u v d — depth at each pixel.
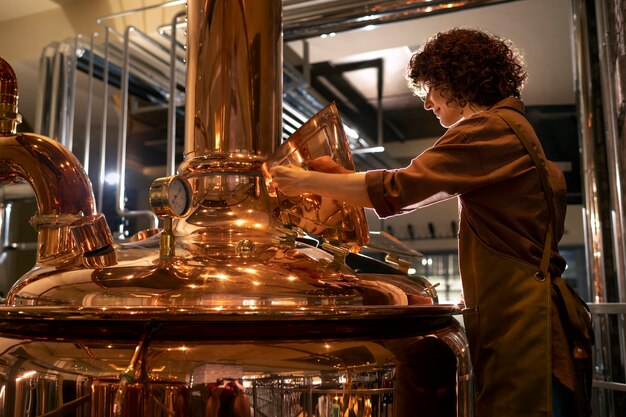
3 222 4.44
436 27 4.04
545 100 5.63
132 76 4.66
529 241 1.28
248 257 1.10
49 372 0.95
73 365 0.94
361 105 6.05
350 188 1.22
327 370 0.96
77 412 0.92
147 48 4.33
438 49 1.51
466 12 3.84
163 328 0.97
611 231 2.96
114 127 5.91
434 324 1.24
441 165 1.26
